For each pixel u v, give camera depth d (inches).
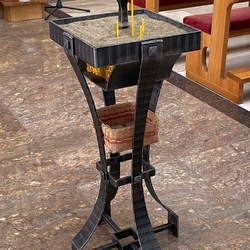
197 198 105.0
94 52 67.7
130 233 88.7
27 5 228.8
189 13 240.2
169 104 147.8
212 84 155.3
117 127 85.7
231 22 157.6
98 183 111.0
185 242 92.5
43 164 118.4
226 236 94.1
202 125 135.5
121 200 104.8
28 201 105.0
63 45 76.6
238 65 174.2
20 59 185.0
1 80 166.7
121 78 73.4
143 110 74.7
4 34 212.1
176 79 165.5
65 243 92.8
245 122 136.6
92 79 78.4
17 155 122.3
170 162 118.3
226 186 109.0
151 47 69.8
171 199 104.9
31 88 160.7
